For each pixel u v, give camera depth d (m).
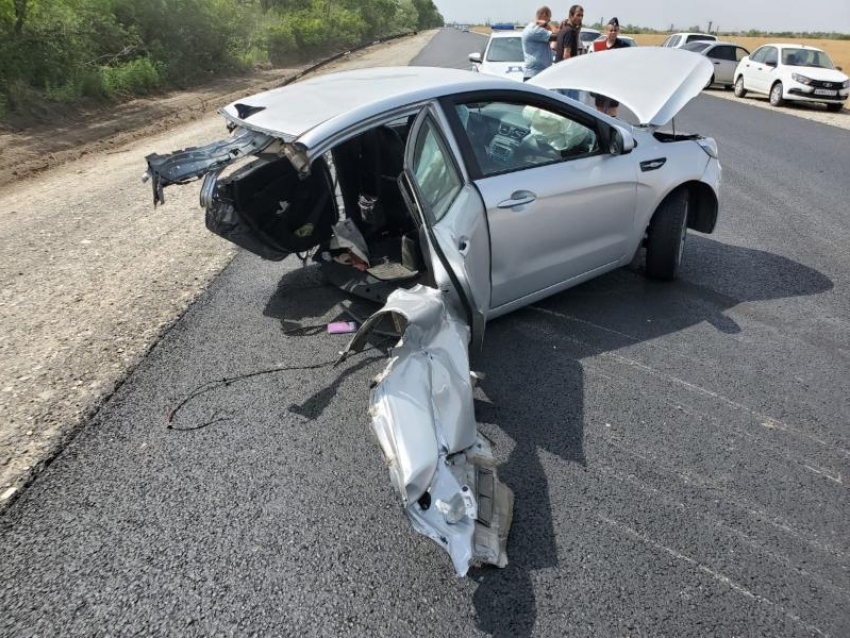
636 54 4.88
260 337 4.02
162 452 2.97
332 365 3.68
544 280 3.91
